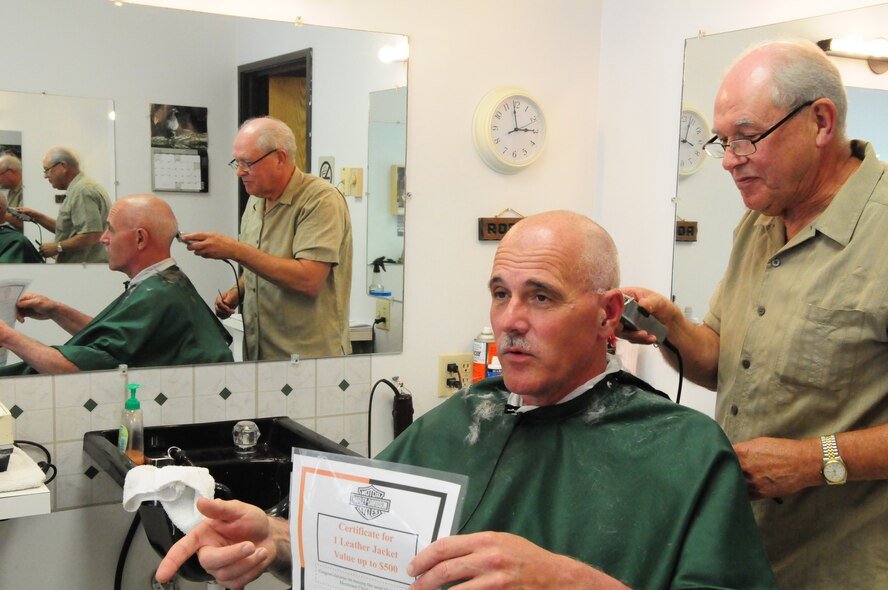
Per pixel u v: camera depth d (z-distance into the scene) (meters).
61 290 1.91
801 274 1.47
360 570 1.04
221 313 2.08
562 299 1.23
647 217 2.40
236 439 2.05
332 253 2.20
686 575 1.08
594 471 1.24
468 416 1.42
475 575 0.95
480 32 2.36
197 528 1.17
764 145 1.39
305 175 2.15
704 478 1.15
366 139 2.22
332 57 2.16
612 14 2.51
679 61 2.27
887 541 1.38
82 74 1.89
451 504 1.00
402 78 2.26
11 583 1.94
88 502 1.99
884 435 1.29
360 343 2.27
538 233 1.26
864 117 1.79
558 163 2.54
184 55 1.99
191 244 2.03
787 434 1.48
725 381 1.61
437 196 2.35
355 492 1.06
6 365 1.86
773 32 2.00
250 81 2.07
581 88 2.55
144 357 2.01
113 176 1.94
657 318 1.60
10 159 1.83
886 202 1.38
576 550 1.18
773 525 1.50
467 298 2.43
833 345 1.40
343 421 2.27
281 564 1.21
